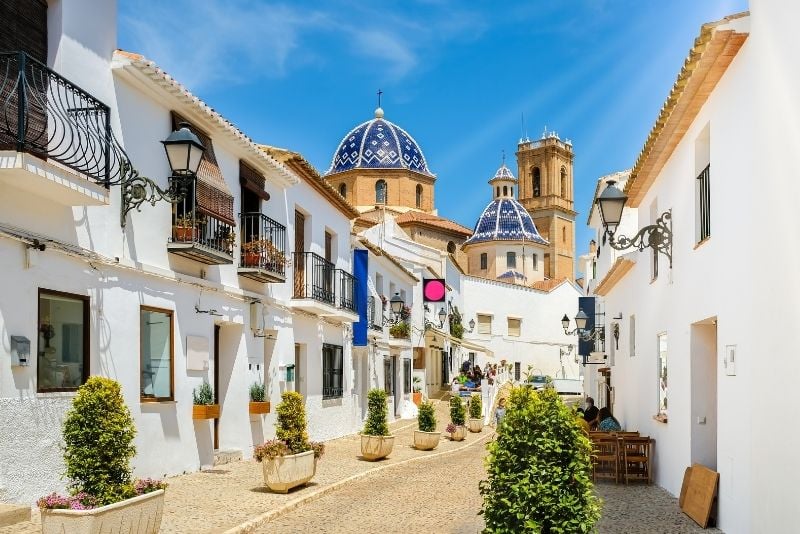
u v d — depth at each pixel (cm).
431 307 3916
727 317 925
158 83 1191
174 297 1270
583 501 680
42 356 949
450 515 1078
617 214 1156
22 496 896
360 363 2497
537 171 8606
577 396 4931
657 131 1191
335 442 2062
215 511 1004
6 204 886
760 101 794
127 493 789
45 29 1012
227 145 1465
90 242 1047
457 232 5016
